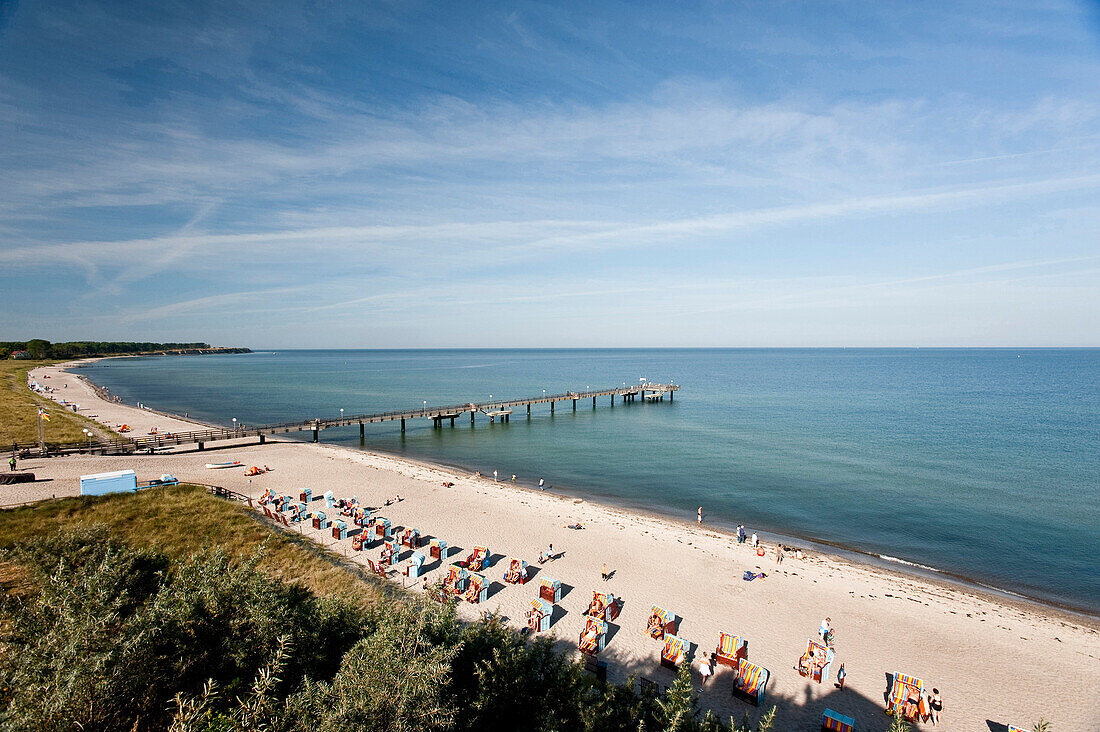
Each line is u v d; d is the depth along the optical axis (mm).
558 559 30391
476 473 52688
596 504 43000
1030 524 39031
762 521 39688
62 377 142000
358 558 29047
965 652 22562
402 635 11461
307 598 16609
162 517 30438
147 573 15945
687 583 27984
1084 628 25109
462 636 13734
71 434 59469
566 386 152625
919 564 32438
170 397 117750
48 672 9492
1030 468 55219
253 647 12266
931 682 20516
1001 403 110062
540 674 14195
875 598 27125
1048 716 18766
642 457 61000
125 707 9680
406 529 31516
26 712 8656
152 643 11016
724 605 25828
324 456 55719
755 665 19344
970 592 28641
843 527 38500
